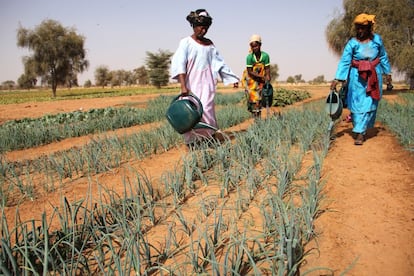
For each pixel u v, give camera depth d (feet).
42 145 27.17
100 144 19.06
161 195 12.98
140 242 9.21
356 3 91.76
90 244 9.74
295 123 22.34
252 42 23.77
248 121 33.27
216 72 18.56
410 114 26.02
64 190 14.33
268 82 24.59
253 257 8.18
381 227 9.55
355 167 14.80
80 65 150.61
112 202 11.65
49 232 10.36
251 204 11.55
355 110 18.74
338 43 102.53
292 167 13.69
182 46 17.53
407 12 87.10
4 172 16.14
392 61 89.76
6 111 61.98
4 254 7.75
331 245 8.82
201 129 18.04
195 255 8.19
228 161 15.33
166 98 62.69
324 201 11.35
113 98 89.40
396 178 13.10
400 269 7.79
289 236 8.08
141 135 20.92
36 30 141.18
